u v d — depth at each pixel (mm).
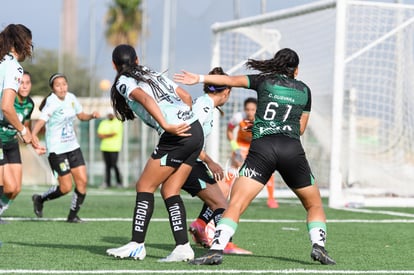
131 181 58406
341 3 33688
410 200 35000
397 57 36031
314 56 37031
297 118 15953
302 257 17484
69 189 25547
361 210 32281
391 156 36250
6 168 24156
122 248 16312
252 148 15812
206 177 18688
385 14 35156
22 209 31641
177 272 14586
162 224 25078
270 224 25781
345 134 35938
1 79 17891
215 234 15820
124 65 15992
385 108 36125
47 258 16562
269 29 40000
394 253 18578
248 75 15977
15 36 17906
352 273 14922
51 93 25344
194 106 17438
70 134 25266
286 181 16094
